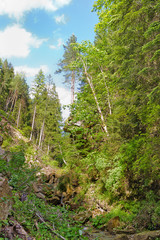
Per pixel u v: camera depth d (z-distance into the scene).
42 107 36.56
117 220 7.02
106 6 12.45
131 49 7.58
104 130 12.95
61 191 10.62
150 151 6.19
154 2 6.45
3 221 2.94
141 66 6.93
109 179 9.44
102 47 15.14
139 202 7.81
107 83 14.09
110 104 13.45
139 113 7.45
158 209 6.24
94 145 14.88
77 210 9.12
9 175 5.62
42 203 5.79
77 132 16.89
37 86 36.44
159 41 5.70
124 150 8.40
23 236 3.18
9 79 54.34
